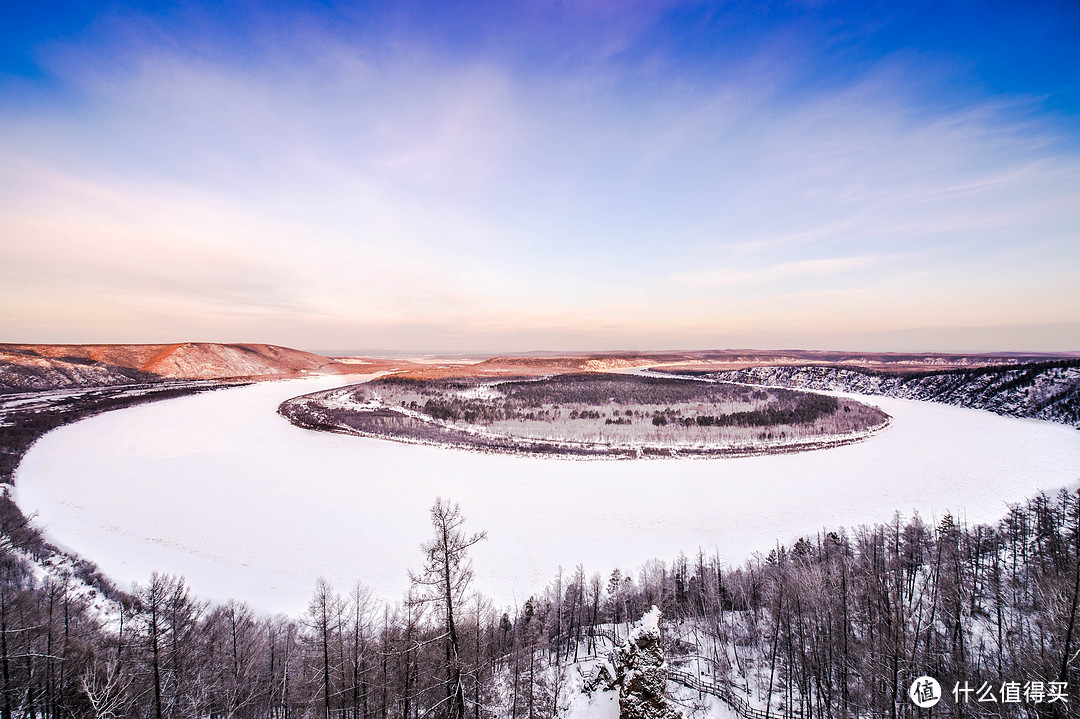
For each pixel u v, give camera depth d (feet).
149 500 293.64
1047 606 124.67
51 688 104.12
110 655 110.63
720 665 148.15
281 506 291.17
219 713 109.40
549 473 371.35
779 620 149.48
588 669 147.23
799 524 277.85
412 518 277.44
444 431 501.15
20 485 310.65
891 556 196.95
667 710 110.52
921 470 377.30
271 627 146.51
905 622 129.18
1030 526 226.38
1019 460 396.78
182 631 118.32
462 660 99.04
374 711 112.57
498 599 192.65
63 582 162.91
